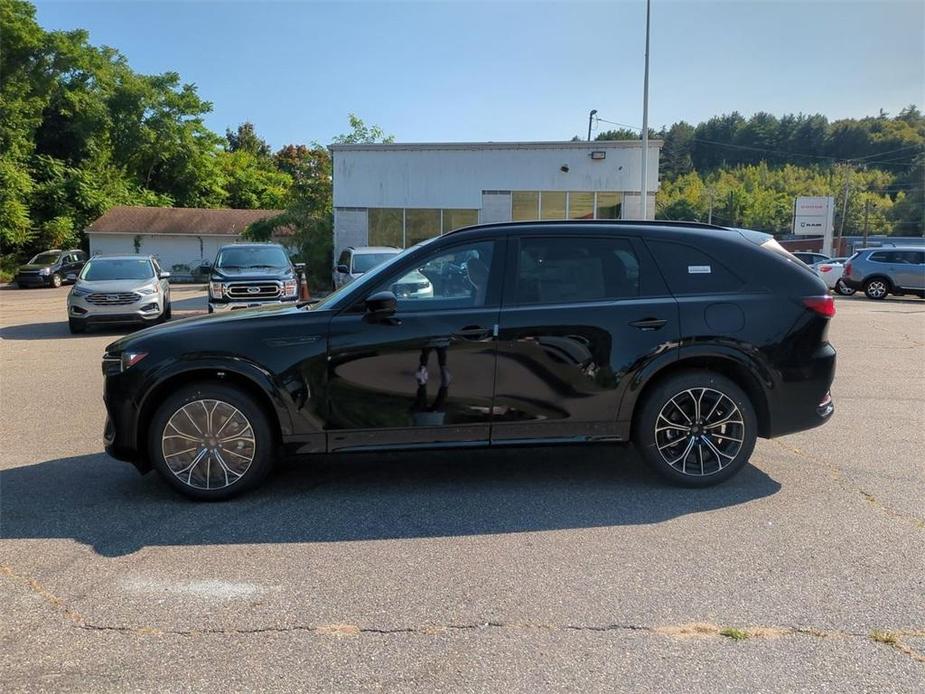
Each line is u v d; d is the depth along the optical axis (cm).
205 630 305
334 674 273
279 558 375
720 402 470
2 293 3044
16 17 4478
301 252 2694
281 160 8431
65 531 411
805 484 484
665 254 478
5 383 879
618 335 459
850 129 11575
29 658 285
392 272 466
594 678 269
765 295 473
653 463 472
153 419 451
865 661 278
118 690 264
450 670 275
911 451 560
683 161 12450
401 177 2394
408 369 454
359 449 459
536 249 474
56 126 5016
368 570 360
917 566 359
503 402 459
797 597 329
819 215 4578
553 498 461
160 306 1455
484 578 350
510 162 2369
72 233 4638
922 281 2138
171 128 5606
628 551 380
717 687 263
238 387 455
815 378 475
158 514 438
